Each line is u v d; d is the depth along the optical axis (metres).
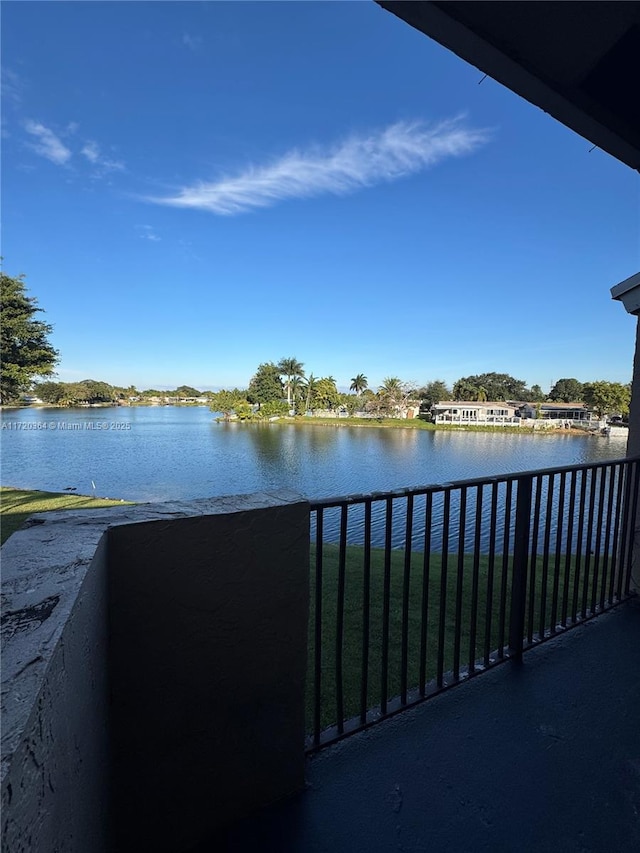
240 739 1.20
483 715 1.62
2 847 0.39
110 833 1.01
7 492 16.80
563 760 1.42
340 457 39.94
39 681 0.50
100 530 0.98
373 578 4.97
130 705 1.05
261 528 1.19
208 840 1.16
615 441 52.19
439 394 80.88
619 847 1.13
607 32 1.29
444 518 1.75
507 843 1.15
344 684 2.50
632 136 1.71
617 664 1.93
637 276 2.33
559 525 2.19
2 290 25.66
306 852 1.12
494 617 3.50
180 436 55.84
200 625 1.12
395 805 1.26
